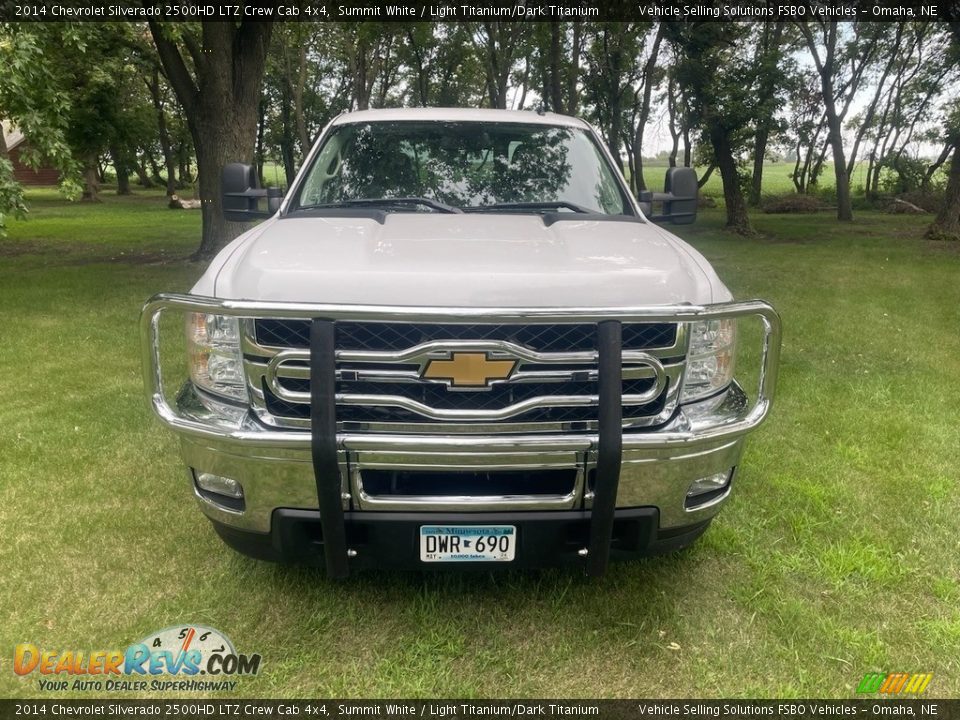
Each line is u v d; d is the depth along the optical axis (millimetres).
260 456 2320
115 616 2721
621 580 2979
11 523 3328
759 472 3943
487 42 21875
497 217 3193
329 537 2301
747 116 16594
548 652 2578
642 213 3588
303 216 3162
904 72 29719
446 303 2273
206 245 12164
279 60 32719
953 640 2627
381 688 2410
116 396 5051
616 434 2205
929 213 26062
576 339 2307
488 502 2326
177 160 46156
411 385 2287
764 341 2377
